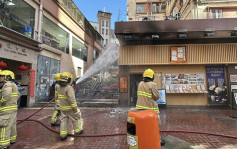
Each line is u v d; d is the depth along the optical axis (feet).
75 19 53.16
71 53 49.73
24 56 29.25
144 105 10.26
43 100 34.83
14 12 27.84
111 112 23.94
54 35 40.81
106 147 10.94
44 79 35.60
